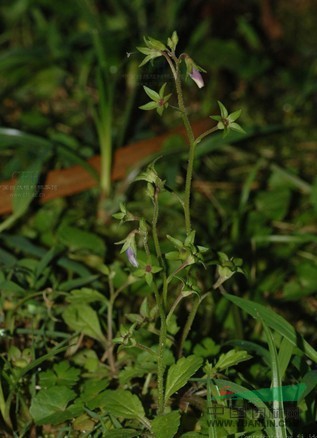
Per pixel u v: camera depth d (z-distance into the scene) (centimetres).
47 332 379
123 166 507
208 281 417
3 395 351
